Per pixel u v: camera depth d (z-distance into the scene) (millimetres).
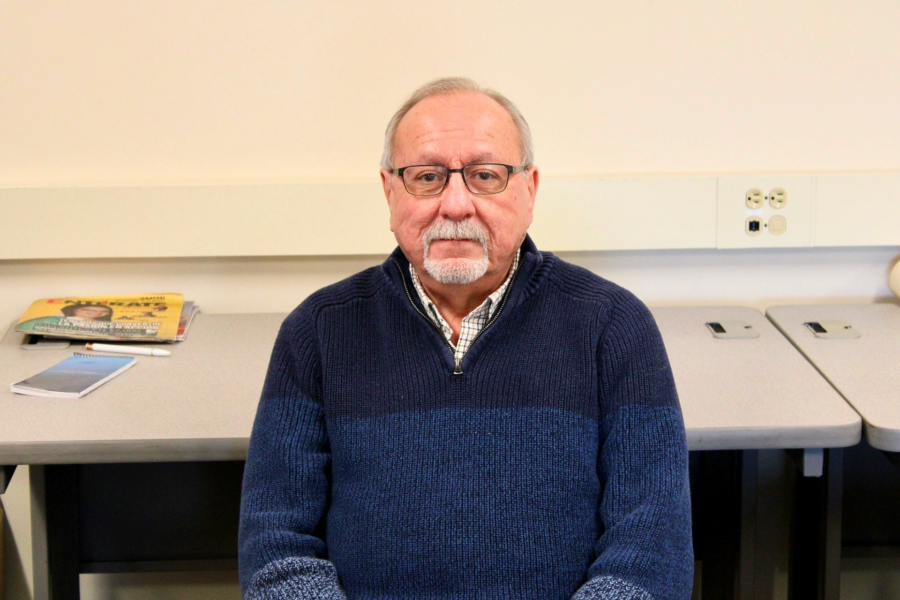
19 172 1775
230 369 1488
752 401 1271
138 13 1709
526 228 1121
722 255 1832
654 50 1729
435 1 1707
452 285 1084
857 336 1569
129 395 1364
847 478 1635
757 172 1790
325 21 1718
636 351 1045
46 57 1724
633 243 1762
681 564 958
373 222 1748
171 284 1839
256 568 988
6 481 1229
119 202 1731
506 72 1741
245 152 1779
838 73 1737
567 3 1707
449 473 1000
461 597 976
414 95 1122
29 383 1388
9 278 1817
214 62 1735
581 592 909
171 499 1613
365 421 1048
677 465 999
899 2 1697
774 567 1889
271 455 1077
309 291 1846
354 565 1006
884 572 1853
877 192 1736
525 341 1063
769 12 1707
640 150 1781
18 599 1890
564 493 992
